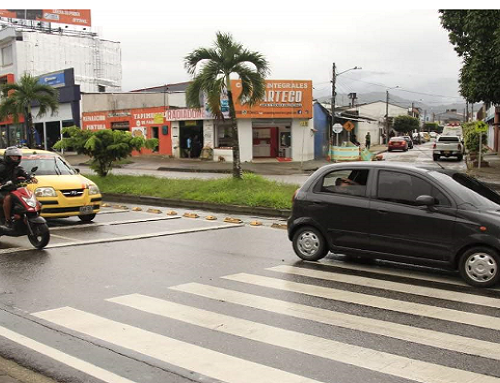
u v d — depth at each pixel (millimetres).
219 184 16984
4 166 9141
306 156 37438
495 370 4137
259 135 36906
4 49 48562
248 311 5637
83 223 12273
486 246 6566
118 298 6125
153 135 39469
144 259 8281
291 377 3998
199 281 6906
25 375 4129
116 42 53406
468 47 21094
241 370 4129
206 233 10859
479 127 26328
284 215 13711
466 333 4977
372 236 7418
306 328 5105
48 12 51375
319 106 40875
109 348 4602
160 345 4664
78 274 7289
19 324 5254
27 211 8930
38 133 46281
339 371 4113
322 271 7473
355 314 5543
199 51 16672
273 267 7730
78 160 37875
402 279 7012
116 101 42062
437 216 6867
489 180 21812
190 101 17109
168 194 16844
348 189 7770
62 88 43531
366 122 57438
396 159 38781
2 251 8898
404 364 4250
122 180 19688
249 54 16844
